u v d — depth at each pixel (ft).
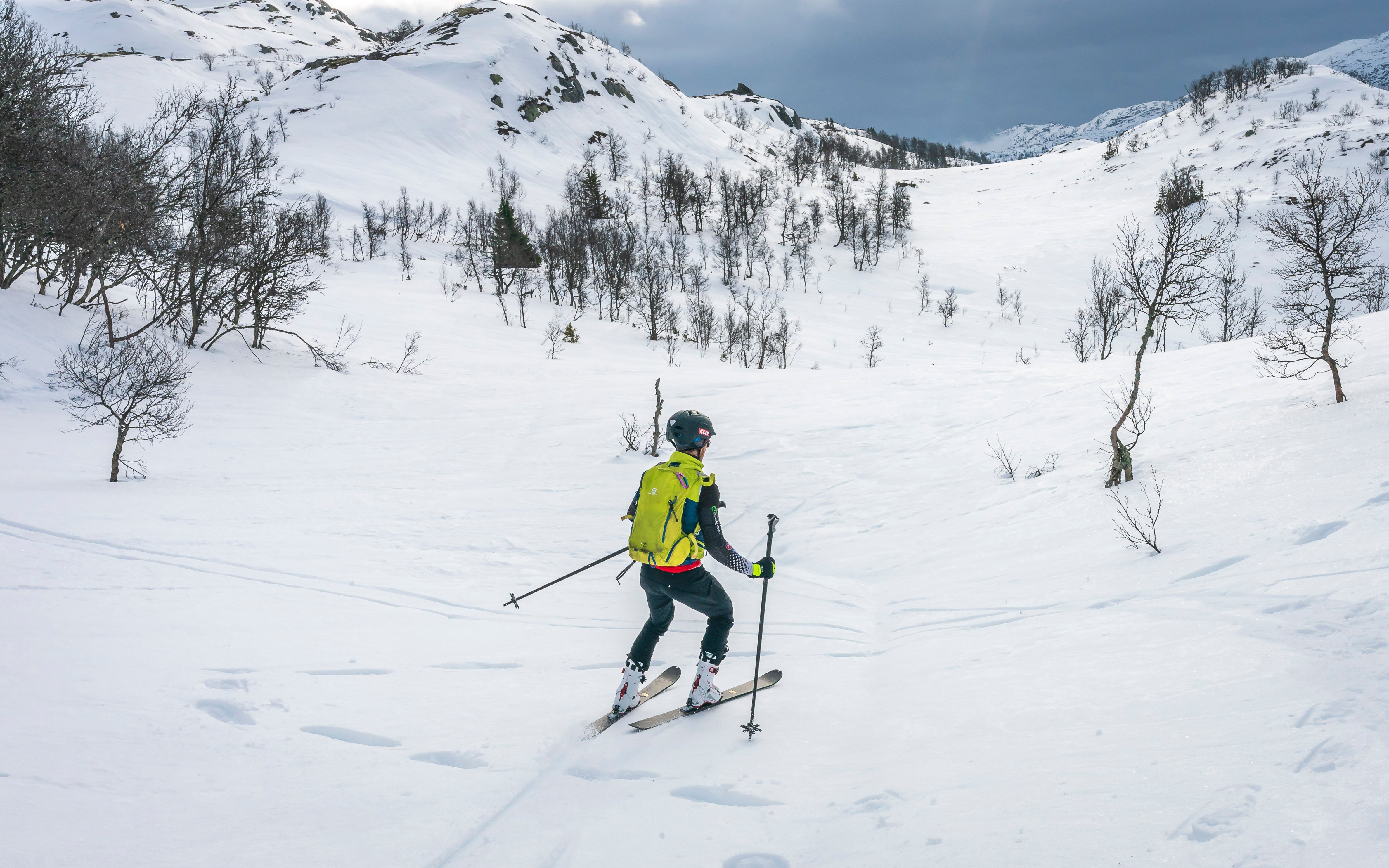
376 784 10.73
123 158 77.77
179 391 66.74
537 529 33.22
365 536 30.40
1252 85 428.56
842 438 49.06
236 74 622.13
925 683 14.24
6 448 45.03
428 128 406.00
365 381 85.46
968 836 7.99
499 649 17.63
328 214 243.40
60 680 13.03
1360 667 9.80
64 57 75.20
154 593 19.77
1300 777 7.50
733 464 45.21
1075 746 9.84
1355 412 25.96
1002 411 48.24
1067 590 18.98
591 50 551.18
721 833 9.23
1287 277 30.60
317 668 15.20
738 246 300.81
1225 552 17.69
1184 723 9.71
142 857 8.36
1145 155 407.44
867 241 310.04
